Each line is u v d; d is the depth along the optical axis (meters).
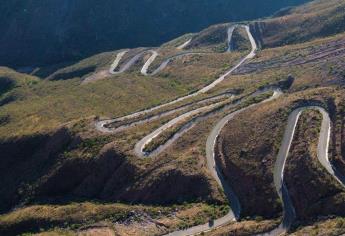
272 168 111.31
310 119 121.75
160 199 119.12
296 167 108.25
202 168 120.12
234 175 116.38
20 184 150.25
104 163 137.00
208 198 112.56
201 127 140.38
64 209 127.06
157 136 141.38
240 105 148.88
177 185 119.00
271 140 119.56
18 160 159.12
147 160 130.88
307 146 111.94
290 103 132.12
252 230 98.06
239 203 109.81
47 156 153.00
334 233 87.31
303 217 98.25
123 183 129.38
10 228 129.12
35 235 118.50
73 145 150.00
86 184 137.25
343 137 111.25
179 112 157.62
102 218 118.81
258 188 109.31
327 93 132.00
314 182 102.25
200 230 103.88
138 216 114.50
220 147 127.12
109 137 148.38
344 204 94.69
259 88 159.38
